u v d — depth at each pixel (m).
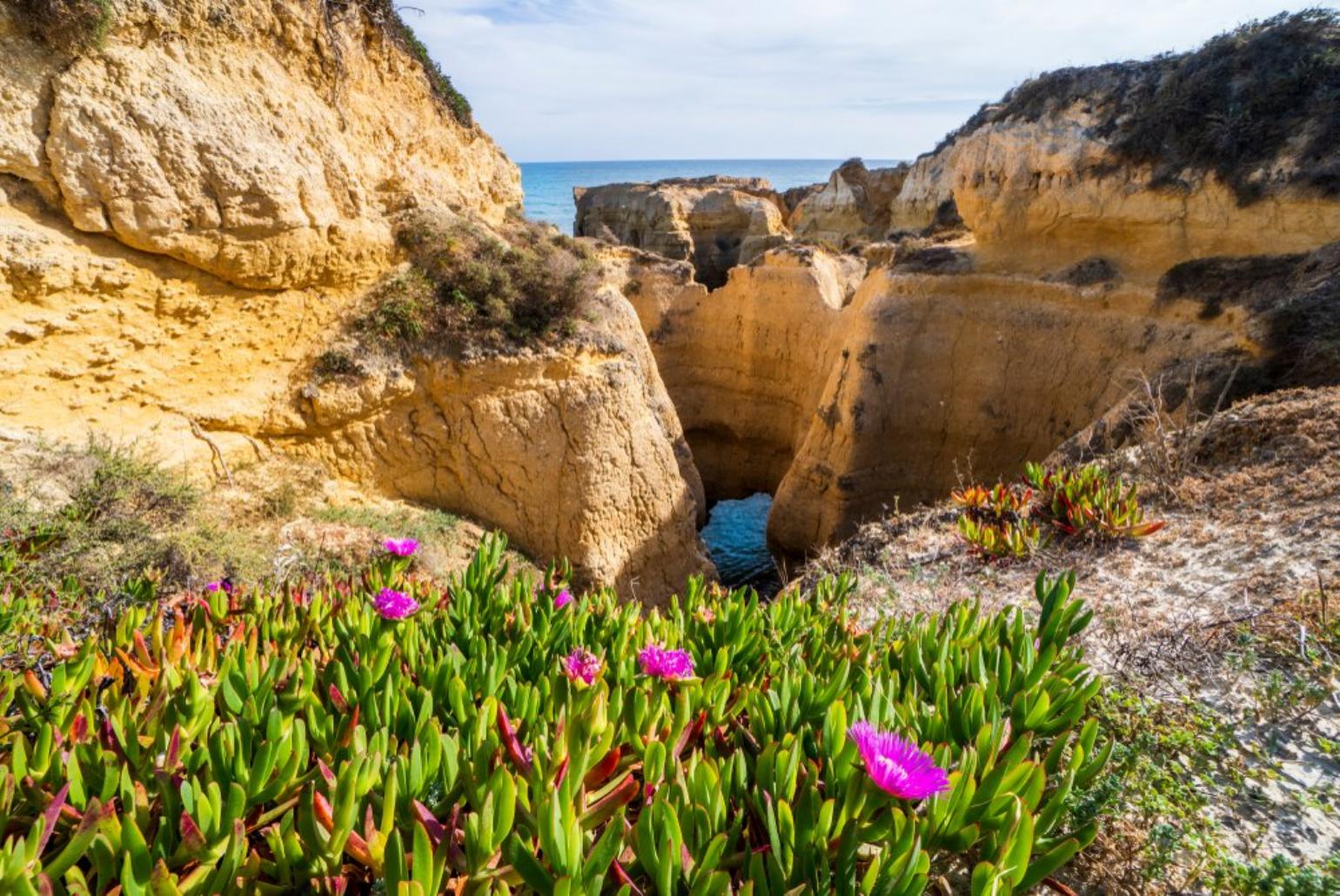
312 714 2.83
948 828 2.44
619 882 2.28
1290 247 17.50
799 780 2.68
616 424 15.48
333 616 4.28
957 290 21.78
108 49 10.30
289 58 12.87
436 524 13.05
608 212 60.09
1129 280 19.69
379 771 2.46
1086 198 20.55
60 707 3.03
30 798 2.40
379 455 13.28
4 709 3.12
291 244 12.20
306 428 12.53
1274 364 13.72
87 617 5.13
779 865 2.19
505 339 14.56
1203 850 3.00
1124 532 7.26
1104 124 20.48
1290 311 14.04
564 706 2.99
